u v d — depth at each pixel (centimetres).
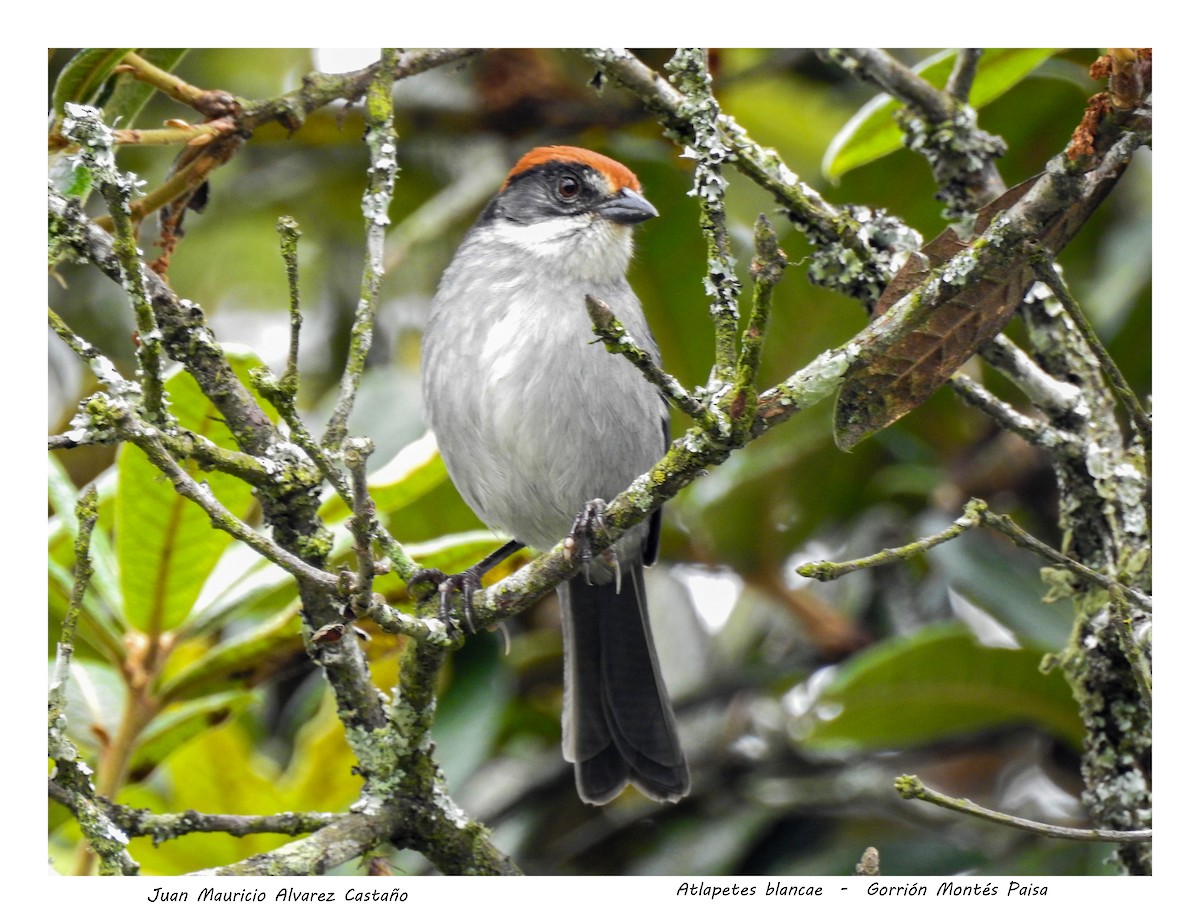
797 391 543
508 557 855
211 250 1120
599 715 826
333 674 607
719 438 520
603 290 840
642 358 502
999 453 937
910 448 980
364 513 476
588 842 929
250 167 1094
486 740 813
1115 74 539
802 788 930
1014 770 959
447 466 836
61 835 783
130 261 499
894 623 995
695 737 977
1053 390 678
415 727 608
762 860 904
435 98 1023
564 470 812
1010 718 840
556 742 978
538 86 1004
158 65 722
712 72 980
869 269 706
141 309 503
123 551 654
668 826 929
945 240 567
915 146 751
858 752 946
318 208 1109
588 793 810
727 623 1052
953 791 941
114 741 673
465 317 827
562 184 864
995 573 881
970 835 906
